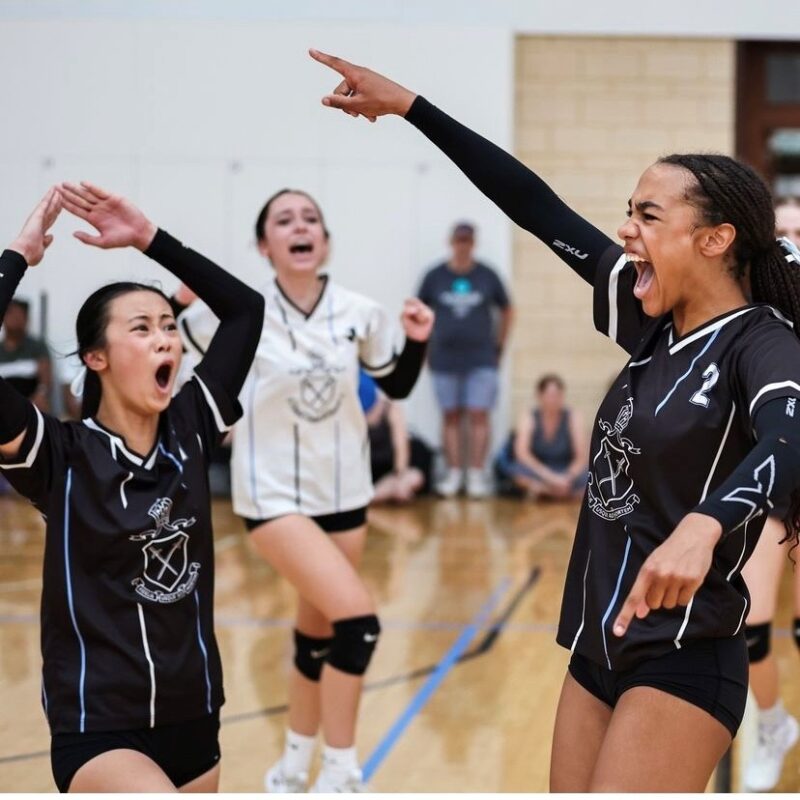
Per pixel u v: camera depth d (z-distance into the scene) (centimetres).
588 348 1686
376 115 405
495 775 596
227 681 763
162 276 1521
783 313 345
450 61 1639
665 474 331
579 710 349
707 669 329
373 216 1642
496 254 1645
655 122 1680
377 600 1006
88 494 371
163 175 1638
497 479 1609
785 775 626
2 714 681
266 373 585
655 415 331
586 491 356
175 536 376
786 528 353
